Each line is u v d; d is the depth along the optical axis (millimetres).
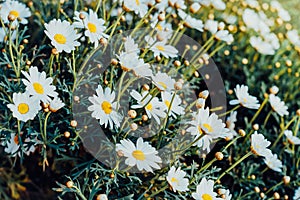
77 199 732
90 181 790
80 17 749
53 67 804
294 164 900
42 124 767
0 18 769
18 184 907
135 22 914
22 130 772
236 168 879
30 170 906
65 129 783
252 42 1036
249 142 885
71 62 804
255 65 1078
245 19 1075
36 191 915
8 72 805
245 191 882
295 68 1089
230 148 863
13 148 774
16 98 706
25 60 828
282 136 958
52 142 786
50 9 904
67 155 825
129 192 771
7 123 767
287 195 905
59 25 736
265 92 1010
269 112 955
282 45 1102
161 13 821
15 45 812
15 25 812
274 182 896
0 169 888
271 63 1091
